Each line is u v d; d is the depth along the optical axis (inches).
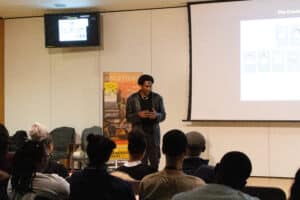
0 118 318.3
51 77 309.0
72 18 292.2
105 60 296.8
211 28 269.6
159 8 285.1
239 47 265.1
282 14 257.0
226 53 267.4
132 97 213.0
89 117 301.3
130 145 132.0
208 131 275.0
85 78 301.6
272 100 259.8
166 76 284.4
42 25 310.0
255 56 262.5
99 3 274.7
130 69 291.9
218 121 270.1
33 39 312.3
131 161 133.7
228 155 80.7
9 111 318.7
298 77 254.8
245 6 263.1
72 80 304.5
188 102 277.3
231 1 265.3
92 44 290.8
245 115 265.0
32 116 313.9
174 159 106.4
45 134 144.7
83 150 284.2
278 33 258.1
